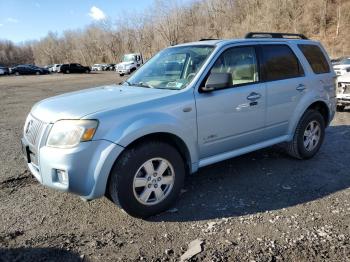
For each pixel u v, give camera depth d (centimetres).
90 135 330
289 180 465
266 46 483
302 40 545
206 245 318
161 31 7181
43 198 427
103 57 10500
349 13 5719
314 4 6138
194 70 420
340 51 5041
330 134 710
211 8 7962
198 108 395
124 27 9294
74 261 301
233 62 442
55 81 3183
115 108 350
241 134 446
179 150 405
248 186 449
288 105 496
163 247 318
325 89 553
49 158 335
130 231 348
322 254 300
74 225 362
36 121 366
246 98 440
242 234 335
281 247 312
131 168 349
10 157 596
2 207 404
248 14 7275
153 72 470
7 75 5412
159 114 365
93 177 333
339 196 413
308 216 366
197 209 390
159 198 375
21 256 308
